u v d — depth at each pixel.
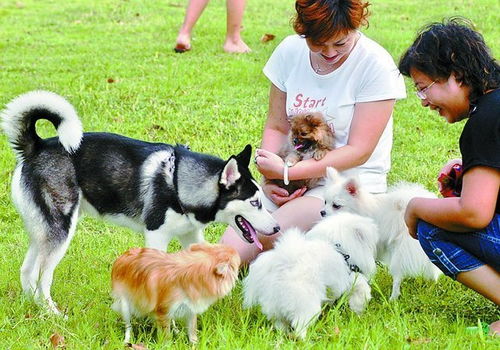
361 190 5.16
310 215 5.32
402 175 7.26
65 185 4.87
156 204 4.91
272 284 4.23
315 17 4.75
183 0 16.58
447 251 4.21
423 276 4.96
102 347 3.98
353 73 5.18
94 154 4.96
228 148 7.97
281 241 4.42
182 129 8.55
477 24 13.08
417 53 4.10
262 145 5.74
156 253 4.13
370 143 5.18
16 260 5.50
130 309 4.15
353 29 4.84
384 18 13.98
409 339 3.97
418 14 14.36
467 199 3.96
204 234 6.12
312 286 4.23
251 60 11.30
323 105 5.34
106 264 5.42
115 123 8.70
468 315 4.52
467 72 4.00
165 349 3.96
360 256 4.53
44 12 15.45
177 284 4.01
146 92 9.80
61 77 10.50
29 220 4.83
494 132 3.88
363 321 4.31
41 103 4.72
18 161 4.91
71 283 5.07
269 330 4.16
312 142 5.35
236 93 9.77
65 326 4.32
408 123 8.88
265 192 5.62
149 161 4.95
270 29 13.33
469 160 3.96
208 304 4.11
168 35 13.07
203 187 4.91
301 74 5.42
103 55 11.74
